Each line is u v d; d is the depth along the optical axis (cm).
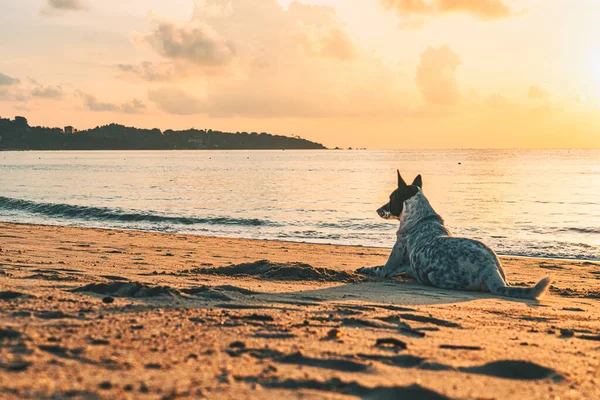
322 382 324
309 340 445
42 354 349
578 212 2858
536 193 4069
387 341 445
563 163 12119
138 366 339
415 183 1040
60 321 466
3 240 1418
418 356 404
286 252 1444
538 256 1652
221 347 405
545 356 434
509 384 350
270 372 342
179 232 2156
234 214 2769
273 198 3744
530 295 804
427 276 907
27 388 277
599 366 408
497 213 2823
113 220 2509
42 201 3369
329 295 754
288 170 8981
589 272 1222
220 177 6694
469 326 563
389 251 1519
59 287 686
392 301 729
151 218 2548
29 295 588
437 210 2959
